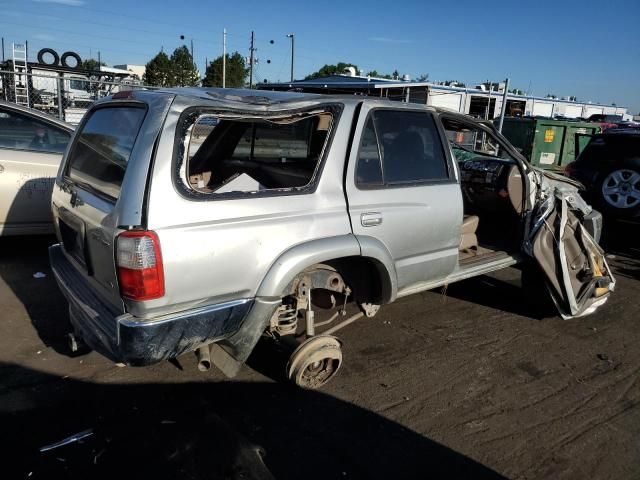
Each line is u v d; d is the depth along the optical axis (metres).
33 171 5.31
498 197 4.79
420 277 3.74
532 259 4.45
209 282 2.63
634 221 8.29
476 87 26.33
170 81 48.47
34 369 3.43
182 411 3.05
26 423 2.87
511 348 4.11
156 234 2.45
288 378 3.25
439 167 3.82
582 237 4.47
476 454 2.83
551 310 4.64
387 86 21.75
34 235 6.03
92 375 3.40
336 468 2.67
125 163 2.66
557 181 4.85
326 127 3.19
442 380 3.58
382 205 3.34
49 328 3.99
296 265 2.88
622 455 2.88
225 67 49.91
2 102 5.28
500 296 5.25
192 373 3.48
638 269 6.41
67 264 3.44
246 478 2.54
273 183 3.38
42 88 15.38
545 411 3.26
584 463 2.81
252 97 2.94
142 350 2.52
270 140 3.44
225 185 2.86
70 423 2.89
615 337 4.42
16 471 2.51
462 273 4.07
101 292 2.89
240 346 2.89
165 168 2.51
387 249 3.41
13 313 4.20
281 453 2.75
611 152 8.36
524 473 2.71
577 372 3.78
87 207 2.83
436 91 22.16
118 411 3.02
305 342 3.21
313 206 3.01
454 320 4.60
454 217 3.83
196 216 2.57
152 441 2.77
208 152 3.77
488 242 4.83
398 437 2.94
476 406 3.29
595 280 4.43
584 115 33.19
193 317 2.62
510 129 16.45
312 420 3.05
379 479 2.61
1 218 5.23
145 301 2.47
